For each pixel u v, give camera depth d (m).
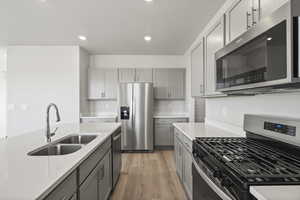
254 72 1.21
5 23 3.12
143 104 4.67
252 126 1.71
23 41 4.12
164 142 4.86
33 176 0.96
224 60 1.68
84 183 1.40
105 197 2.14
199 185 1.53
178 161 2.89
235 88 1.47
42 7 2.60
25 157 1.29
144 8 2.63
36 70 4.45
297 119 1.28
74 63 4.44
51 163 1.16
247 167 1.00
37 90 4.45
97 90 4.98
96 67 5.26
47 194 0.84
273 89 1.32
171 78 5.06
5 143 1.75
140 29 3.42
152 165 3.70
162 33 3.62
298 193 0.75
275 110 1.59
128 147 4.65
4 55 5.24
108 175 2.31
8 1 2.43
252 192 0.80
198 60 2.90
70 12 2.74
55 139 1.95
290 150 1.28
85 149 1.50
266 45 1.08
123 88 4.68
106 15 2.84
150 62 5.33
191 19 2.99
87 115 5.02
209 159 1.32
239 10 1.70
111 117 4.61
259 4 1.39
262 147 1.46
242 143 1.62
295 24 0.88
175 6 2.58
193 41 4.14
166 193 2.57
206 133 2.24
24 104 4.45
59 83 4.45
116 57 5.31
